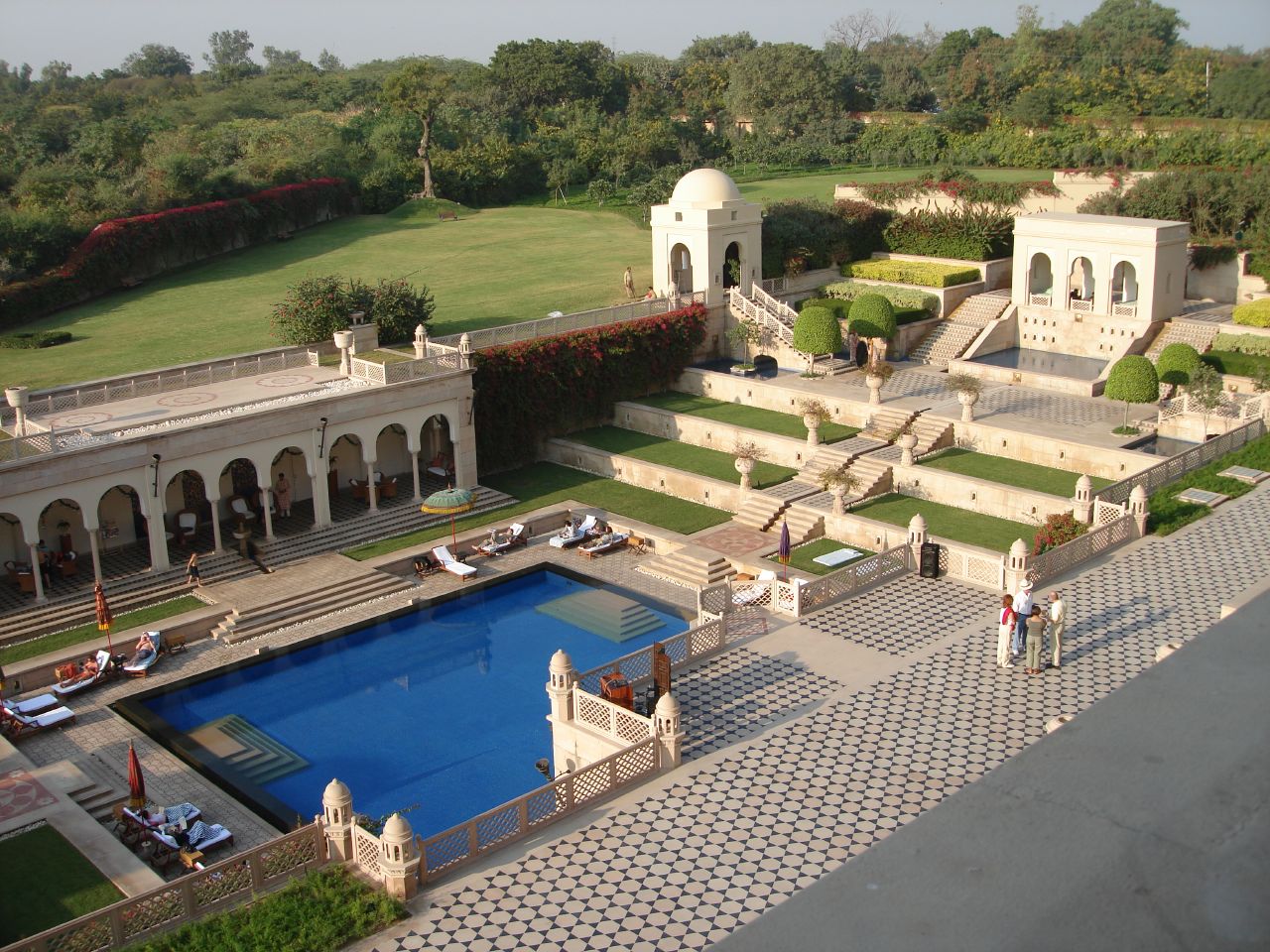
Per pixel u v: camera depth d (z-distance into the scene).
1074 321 53.03
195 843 23.41
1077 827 3.91
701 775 22.48
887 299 53.06
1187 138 61.72
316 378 43.91
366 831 19.91
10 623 33.97
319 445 40.38
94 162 80.06
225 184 74.69
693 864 19.70
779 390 50.28
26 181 71.38
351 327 48.78
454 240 74.50
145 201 69.94
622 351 51.88
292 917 18.47
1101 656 26.39
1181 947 3.40
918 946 3.54
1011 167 80.94
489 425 47.53
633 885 19.20
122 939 18.34
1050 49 96.00
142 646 32.75
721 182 56.38
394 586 37.94
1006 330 54.91
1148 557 31.62
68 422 38.34
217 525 38.47
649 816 21.22
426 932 18.23
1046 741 4.41
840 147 95.69
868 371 47.28
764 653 27.80
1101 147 67.62
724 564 38.12
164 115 115.25
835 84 106.81
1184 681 4.56
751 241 57.75
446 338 48.59
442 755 27.45
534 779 26.11
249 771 27.00
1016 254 54.75
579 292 60.50
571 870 19.69
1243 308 49.38
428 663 32.69
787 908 3.81
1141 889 3.62
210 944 17.95
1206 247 54.78
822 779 22.12
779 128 103.44
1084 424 43.62
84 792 25.72
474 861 20.11
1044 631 26.20
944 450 44.28
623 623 34.53
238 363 44.62
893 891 3.80
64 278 58.97
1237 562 30.80
